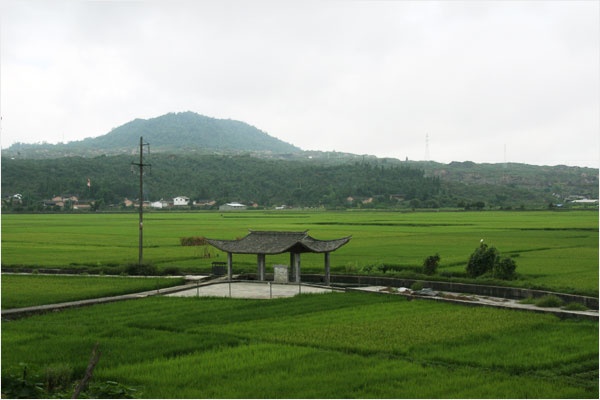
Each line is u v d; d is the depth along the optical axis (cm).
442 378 2030
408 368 2139
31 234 9462
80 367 2119
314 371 2111
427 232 9706
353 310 3259
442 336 2614
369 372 2089
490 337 2606
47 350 2353
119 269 5019
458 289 4109
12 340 2516
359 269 5009
